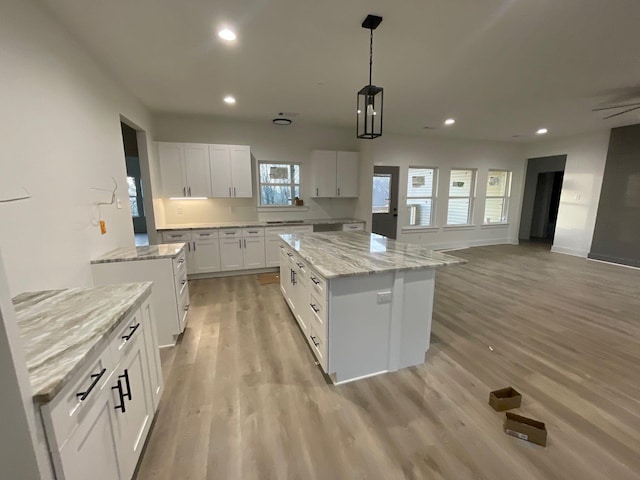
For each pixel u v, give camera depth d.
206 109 4.27
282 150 5.31
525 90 3.54
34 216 1.71
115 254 2.59
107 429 1.17
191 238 4.46
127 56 2.60
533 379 2.17
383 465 1.49
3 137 1.49
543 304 3.56
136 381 1.49
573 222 6.20
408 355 2.31
